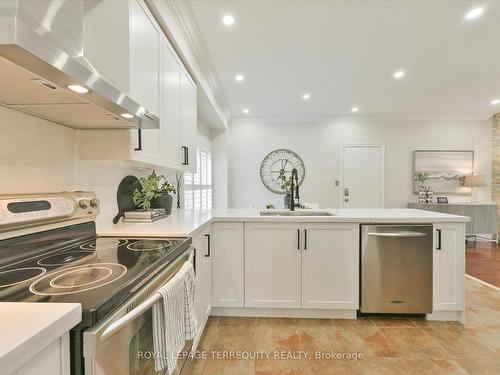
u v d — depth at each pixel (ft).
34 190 4.20
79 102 3.59
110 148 5.05
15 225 3.57
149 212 6.56
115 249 4.12
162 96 6.35
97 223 5.67
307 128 19.30
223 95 14.23
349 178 19.15
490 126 18.62
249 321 7.65
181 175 11.83
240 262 7.77
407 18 7.66
